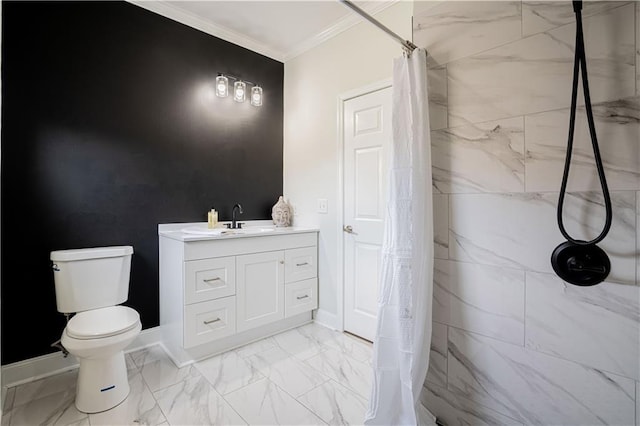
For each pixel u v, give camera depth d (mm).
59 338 1933
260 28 2641
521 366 1244
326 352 2201
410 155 1409
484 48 1332
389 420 1382
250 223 2889
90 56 2051
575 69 1059
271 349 2246
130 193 2219
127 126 2203
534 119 1207
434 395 1485
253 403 1624
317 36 2734
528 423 1227
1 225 1759
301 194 2963
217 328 2117
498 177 1299
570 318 1137
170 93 2408
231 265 2191
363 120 2416
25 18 1826
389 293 1442
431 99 1497
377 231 2328
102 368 1576
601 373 1079
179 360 2014
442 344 1459
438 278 1473
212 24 2580
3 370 1766
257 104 2803
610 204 1013
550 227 1177
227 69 2736
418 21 1548
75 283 1818
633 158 1016
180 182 2465
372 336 2354
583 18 1089
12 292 1793
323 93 2734
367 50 2371
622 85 1029
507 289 1277
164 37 2375
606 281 1066
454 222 1425
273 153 3088
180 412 1549
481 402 1345
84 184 2029
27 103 1830
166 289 2219
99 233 2088
